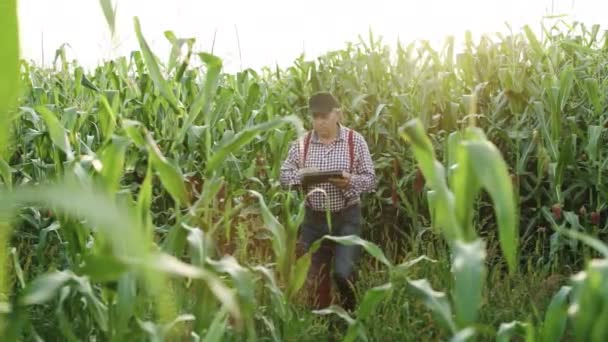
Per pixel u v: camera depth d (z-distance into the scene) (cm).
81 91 899
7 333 202
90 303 307
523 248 779
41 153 610
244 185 782
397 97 902
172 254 310
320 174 670
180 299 323
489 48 955
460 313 206
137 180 788
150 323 280
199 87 844
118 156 286
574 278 213
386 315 549
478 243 212
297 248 696
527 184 826
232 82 1013
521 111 889
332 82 1032
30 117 715
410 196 891
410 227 823
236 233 534
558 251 809
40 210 610
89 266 173
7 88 126
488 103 935
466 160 206
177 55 388
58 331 410
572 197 856
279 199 715
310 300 686
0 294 147
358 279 740
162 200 767
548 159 756
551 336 262
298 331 421
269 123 287
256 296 464
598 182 753
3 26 123
